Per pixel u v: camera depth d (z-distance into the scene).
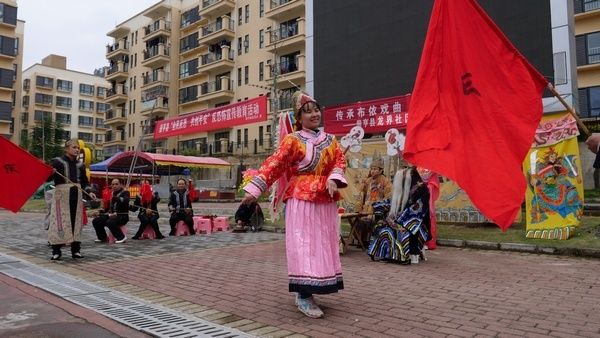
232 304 4.90
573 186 9.05
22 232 12.54
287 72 36.06
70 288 5.54
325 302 4.97
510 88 4.79
